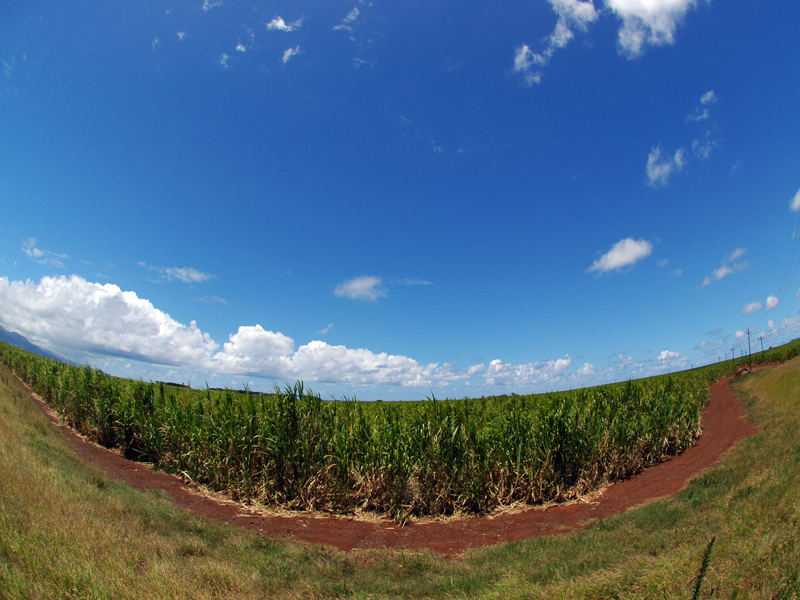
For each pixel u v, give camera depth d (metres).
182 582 5.13
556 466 11.39
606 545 7.11
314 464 10.52
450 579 6.42
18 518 5.44
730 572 4.65
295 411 10.91
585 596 4.96
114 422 14.73
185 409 13.33
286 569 6.73
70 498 6.96
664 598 4.52
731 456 12.80
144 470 12.76
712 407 27.31
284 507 10.34
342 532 9.14
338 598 5.94
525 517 9.99
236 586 5.55
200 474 11.85
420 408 12.16
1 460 7.28
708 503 8.50
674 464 14.27
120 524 6.70
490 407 15.63
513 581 5.87
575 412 12.95
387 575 6.86
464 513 10.17
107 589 4.44
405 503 10.27
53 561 4.70
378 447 10.39
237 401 12.17
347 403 12.70
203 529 8.08
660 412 15.90
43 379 21.45
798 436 11.53
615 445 12.84
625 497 10.99
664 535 6.93
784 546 4.80
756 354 60.50
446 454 10.27
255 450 10.79
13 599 3.90
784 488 6.91
